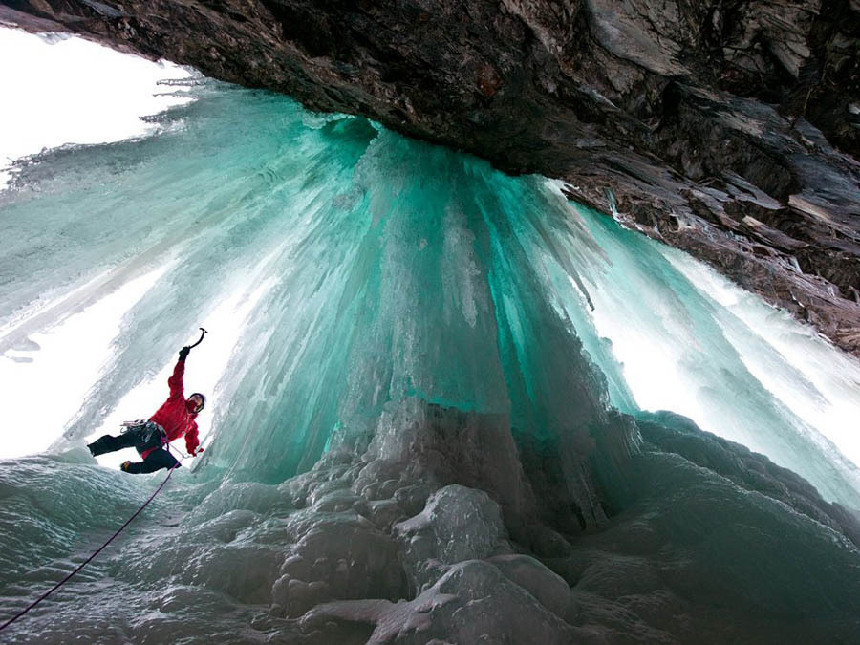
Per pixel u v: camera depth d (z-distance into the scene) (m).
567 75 4.31
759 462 5.28
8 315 4.98
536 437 5.02
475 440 4.40
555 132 5.30
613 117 4.69
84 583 2.87
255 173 6.19
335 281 5.88
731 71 3.77
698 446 5.07
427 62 4.58
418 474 3.92
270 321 5.39
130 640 2.44
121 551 3.26
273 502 3.85
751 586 3.25
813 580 3.27
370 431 4.64
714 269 8.10
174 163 5.83
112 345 5.04
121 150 5.54
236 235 5.72
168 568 3.03
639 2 3.47
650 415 6.11
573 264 6.84
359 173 5.86
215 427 5.05
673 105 4.47
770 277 7.55
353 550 3.07
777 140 4.30
